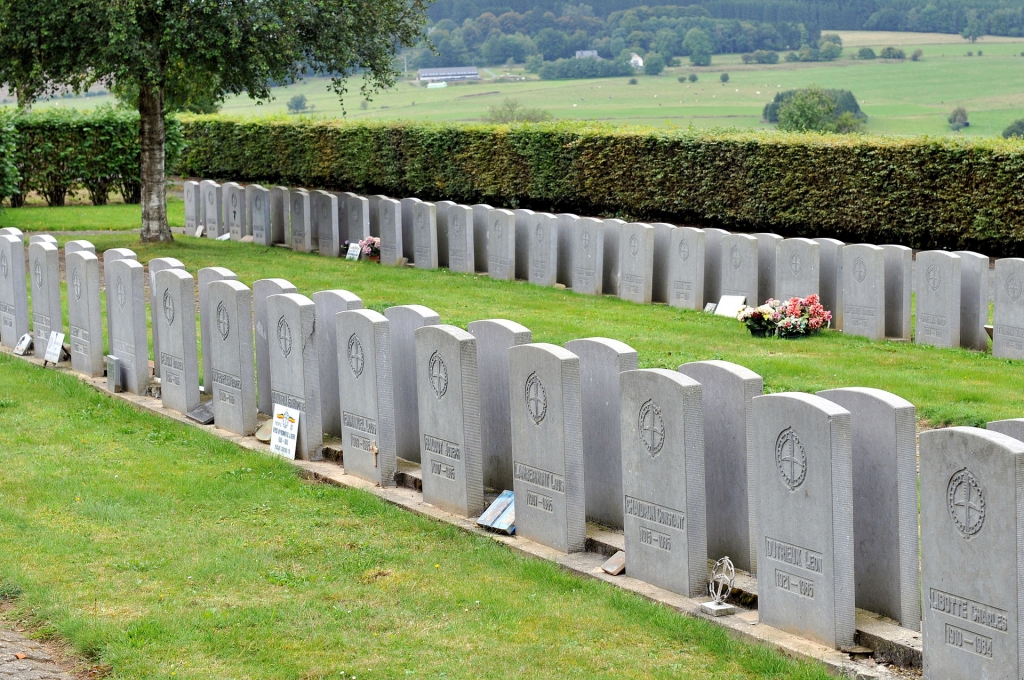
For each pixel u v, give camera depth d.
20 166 32.94
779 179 25.05
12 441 10.97
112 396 12.72
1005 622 5.57
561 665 6.43
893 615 6.65
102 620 6.98
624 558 7.90
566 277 19.89
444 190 32.56
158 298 12.36
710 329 16.09
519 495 8.56
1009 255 22.27
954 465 5.76
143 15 21.02
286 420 10.67
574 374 8.00
